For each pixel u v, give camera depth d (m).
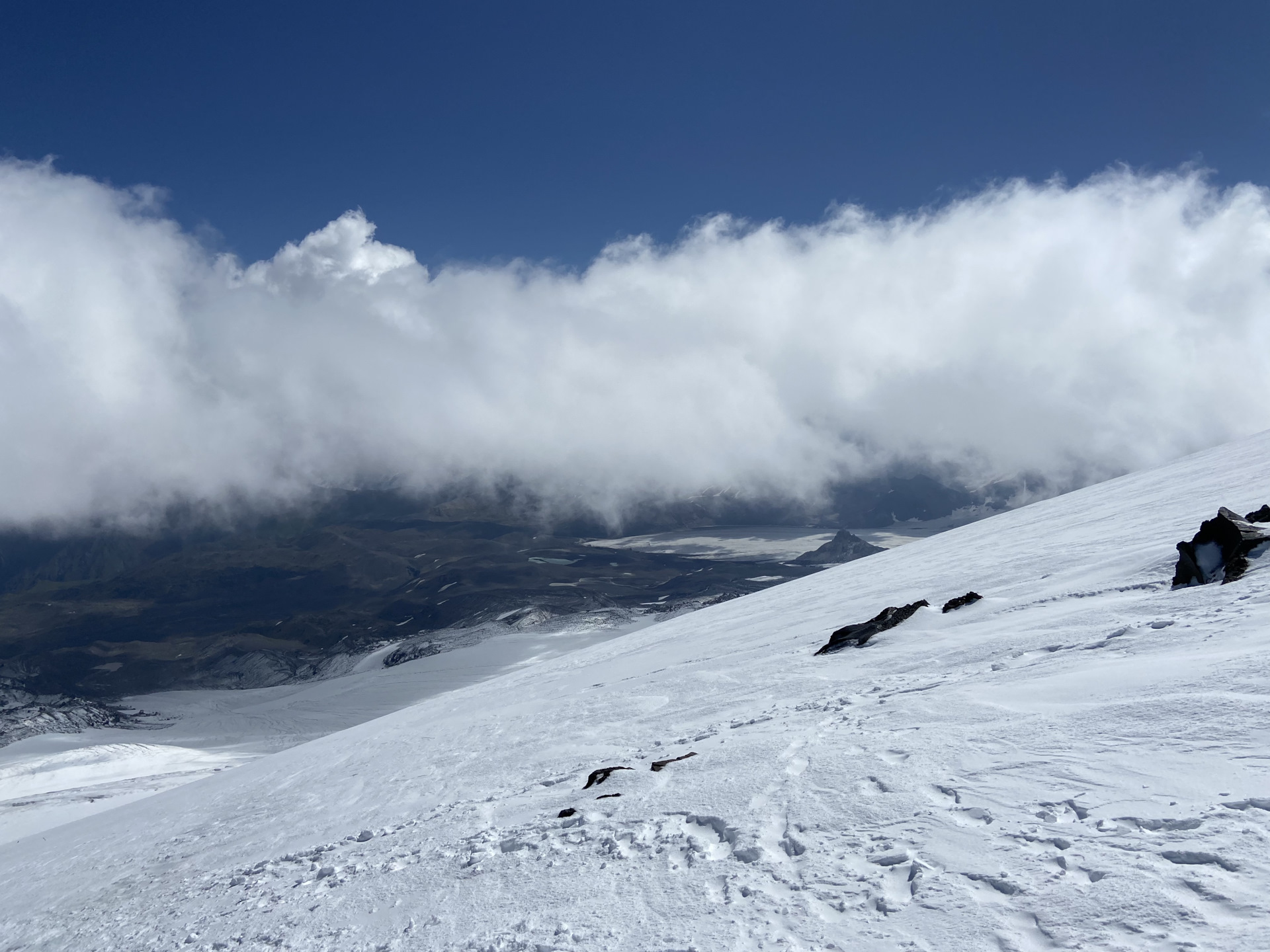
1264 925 3.49
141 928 10.70
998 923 4.18
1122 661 8.16
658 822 7.43
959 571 24.52
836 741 8.17
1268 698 5.67
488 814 10.30
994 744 6.60
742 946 4.75
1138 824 4.66
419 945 6.47
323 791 18.58
